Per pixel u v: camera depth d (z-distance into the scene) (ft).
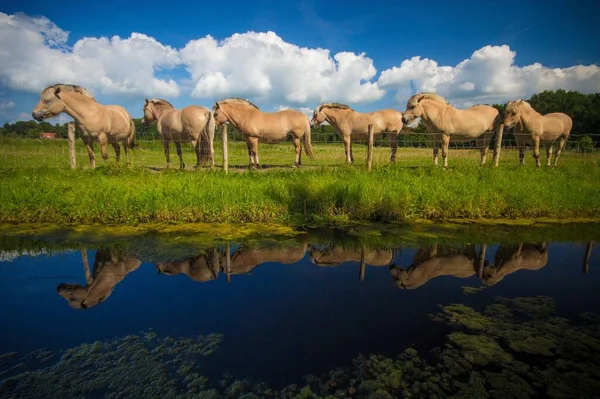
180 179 20.95
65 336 7.50
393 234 15.02
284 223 16.48
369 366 6.47
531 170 25.91
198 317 8.31
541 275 10.91
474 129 30.09
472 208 17.53
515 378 6.14
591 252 12.97
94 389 5.85
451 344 7.18
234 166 35.91
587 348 7.05
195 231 15.17
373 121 35.24
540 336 7.49
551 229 15.79
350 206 17.56
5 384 5.93
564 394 5.75
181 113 29.25
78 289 9.84
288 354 6.86
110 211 16.10
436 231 15.43
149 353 6.89
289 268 11.43
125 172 23.91
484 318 8.25
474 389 5.86
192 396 5.68
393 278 10.68
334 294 9.57
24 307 8.82
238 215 16.84
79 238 14.05
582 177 24.21
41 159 39.22
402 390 5.84
